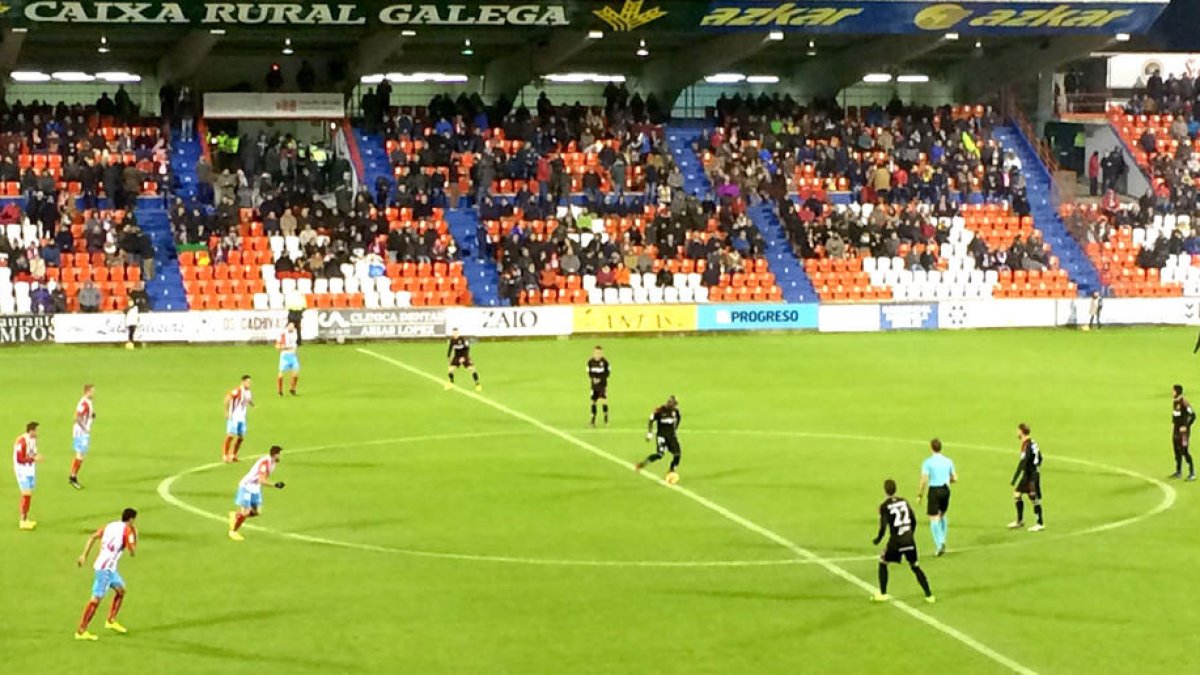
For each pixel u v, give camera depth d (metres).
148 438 42.81
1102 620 25.81
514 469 38.91
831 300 72.00
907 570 29.12
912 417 47.09
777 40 79.94
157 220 70.50
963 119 83.25
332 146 78.88
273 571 28.84
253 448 41.59
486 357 60.94
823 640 24.62
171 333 63.81
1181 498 35.88
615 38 78.19
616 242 72.38
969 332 70.62
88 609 24.59
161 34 73.19
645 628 25.27
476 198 74.44
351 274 68.44
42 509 34.09
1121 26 75.06
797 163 79.12
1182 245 77.69
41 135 72.25
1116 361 60.47
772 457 40.66
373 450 41.41
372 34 74.50
